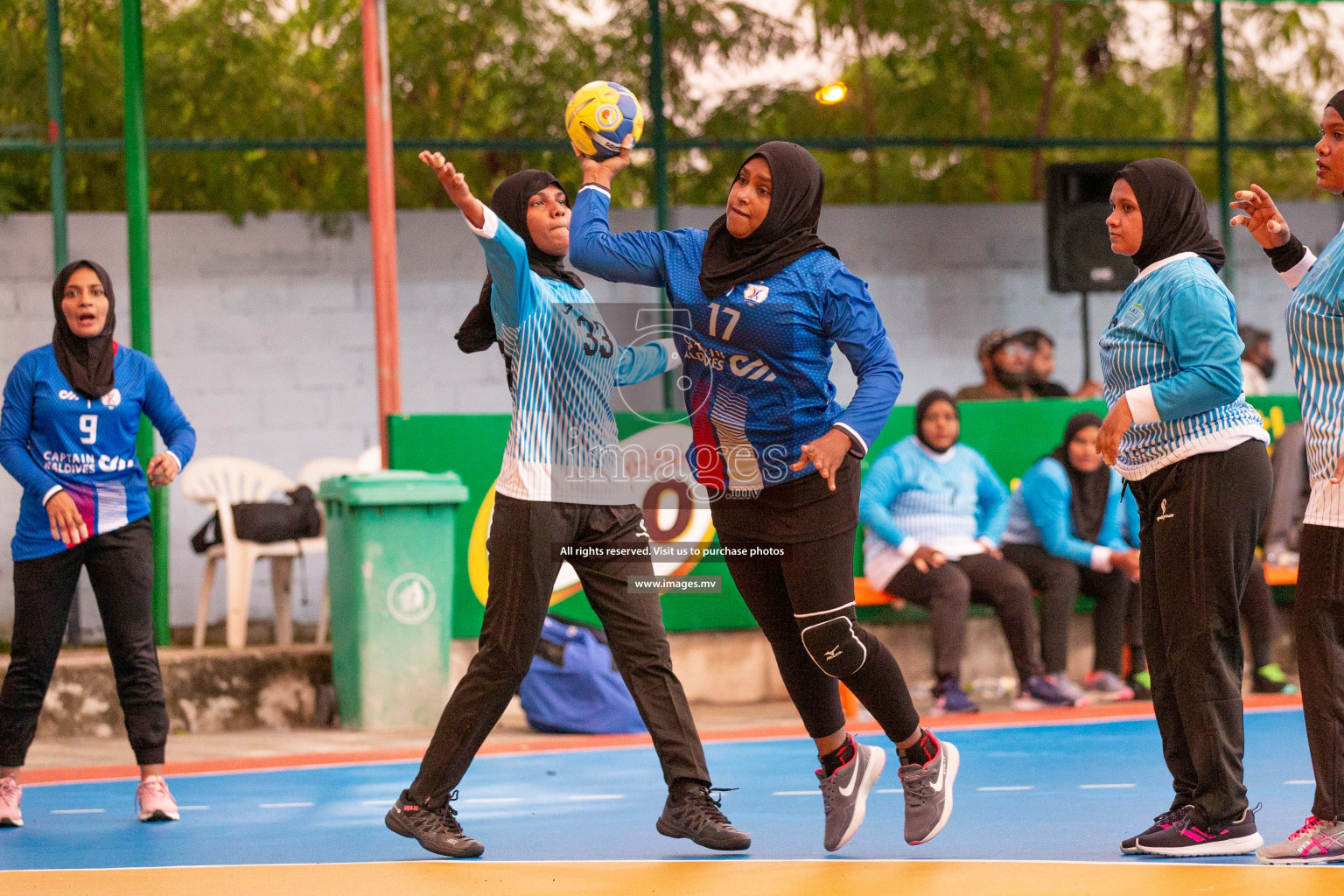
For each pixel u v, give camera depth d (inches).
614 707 384.8
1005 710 413.4
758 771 319.3
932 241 600.1
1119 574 424.8
